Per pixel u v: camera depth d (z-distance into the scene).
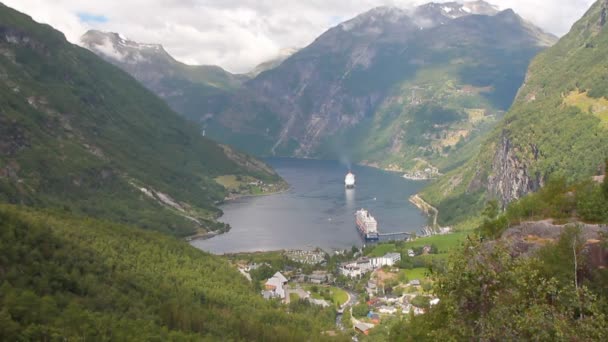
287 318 191.50
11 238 144.50
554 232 88.50
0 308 112.81
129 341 119.62
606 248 74.62
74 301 133.38
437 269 70.06
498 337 57.97
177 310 155.00
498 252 64.44
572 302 60.19
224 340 148.62
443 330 63.75
